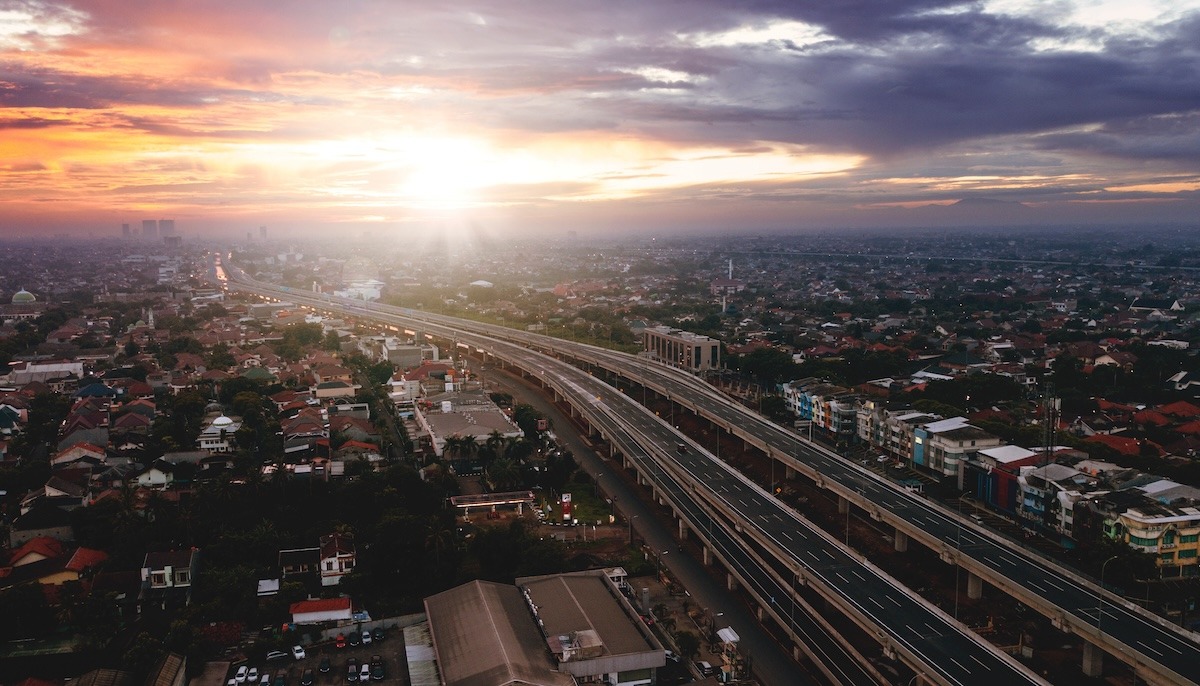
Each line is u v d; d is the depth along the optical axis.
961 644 169.88
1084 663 179.38
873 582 199.88
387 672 186.75
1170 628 170.62
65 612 195.12
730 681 184.88
